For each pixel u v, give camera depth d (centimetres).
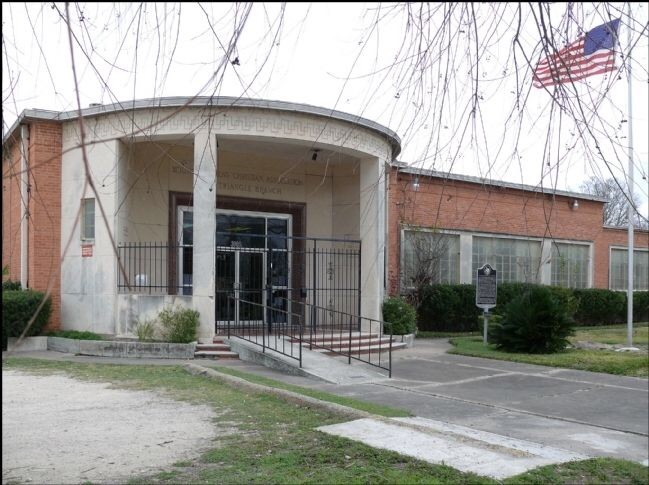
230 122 1441
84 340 1437
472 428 797
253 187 1845
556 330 1561
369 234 1698
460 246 2292
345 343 1555
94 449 652
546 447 697
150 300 1469
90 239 1538
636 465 642
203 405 875
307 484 543
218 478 557
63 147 1552
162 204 1673
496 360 1483
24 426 755
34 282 1549
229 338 1456
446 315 2172
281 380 1147
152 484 541
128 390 997
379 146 1625
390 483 546
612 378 1248
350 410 818
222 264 1783
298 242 1912
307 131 1502
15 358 1367
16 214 1664
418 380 1197
